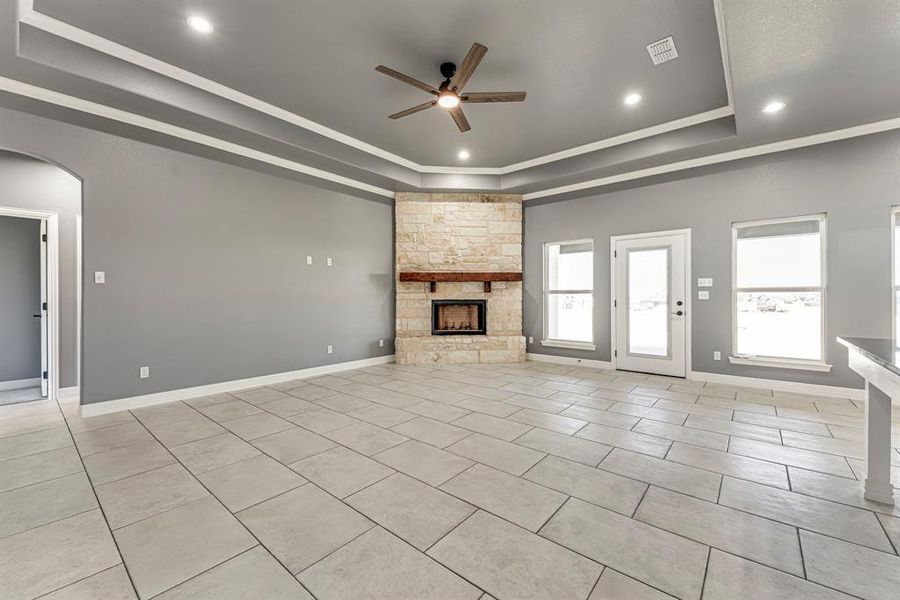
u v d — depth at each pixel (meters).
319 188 5.22
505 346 6.10
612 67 3.24
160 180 3.82
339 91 3.68
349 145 4.80
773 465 2.41
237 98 3.71
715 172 4.54
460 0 2.51
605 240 5.46
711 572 1.49
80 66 2.86
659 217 4.96
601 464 2.44
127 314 3.63
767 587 1.41
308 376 5.07
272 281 4.72
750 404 3.70
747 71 2.84
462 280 5.95
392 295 6.25
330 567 1.54
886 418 1.97
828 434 2.92
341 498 2.05
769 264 4.36
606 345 5.50
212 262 4.20
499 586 1.43
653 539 1.70
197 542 1.70
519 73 3.33
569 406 3.69
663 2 2.51
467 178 5.86
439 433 2.99
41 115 3.18
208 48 3.03
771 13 2.25
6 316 4.68
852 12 2.24
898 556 1.58
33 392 4.46
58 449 2.70
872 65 2.76
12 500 2.04
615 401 3.85
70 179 4.29
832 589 1.40
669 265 4.90
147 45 2.99
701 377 4.69
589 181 5.50
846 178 3.82
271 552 1.63
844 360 3.85
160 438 2.90
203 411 3.57
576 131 4.51
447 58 3.14
